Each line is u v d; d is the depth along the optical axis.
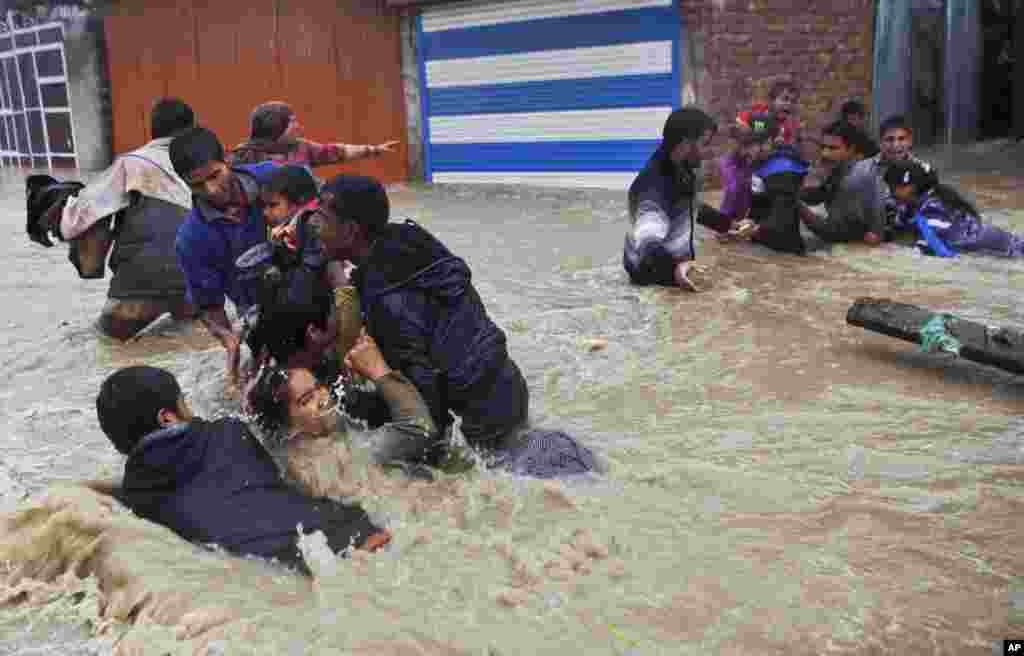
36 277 8.26
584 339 5.59
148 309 6.06
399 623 2.81
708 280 6.89
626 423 4.34
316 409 4.00
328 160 6.76
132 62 16.61
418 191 13.30
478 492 3.63
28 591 3.12
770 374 4.92
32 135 19.28
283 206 4.43
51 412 4.82
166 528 3.33
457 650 2.68
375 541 3.24
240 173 4.91
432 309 3.88
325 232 3.82
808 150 11.96
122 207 6.08
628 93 11.59
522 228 9.79
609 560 3.14
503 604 2.91
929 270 6.96
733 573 3.03
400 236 3.88
